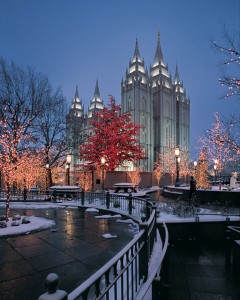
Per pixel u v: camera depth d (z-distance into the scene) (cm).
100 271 264
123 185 2652
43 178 3306
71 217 1328
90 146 3338
